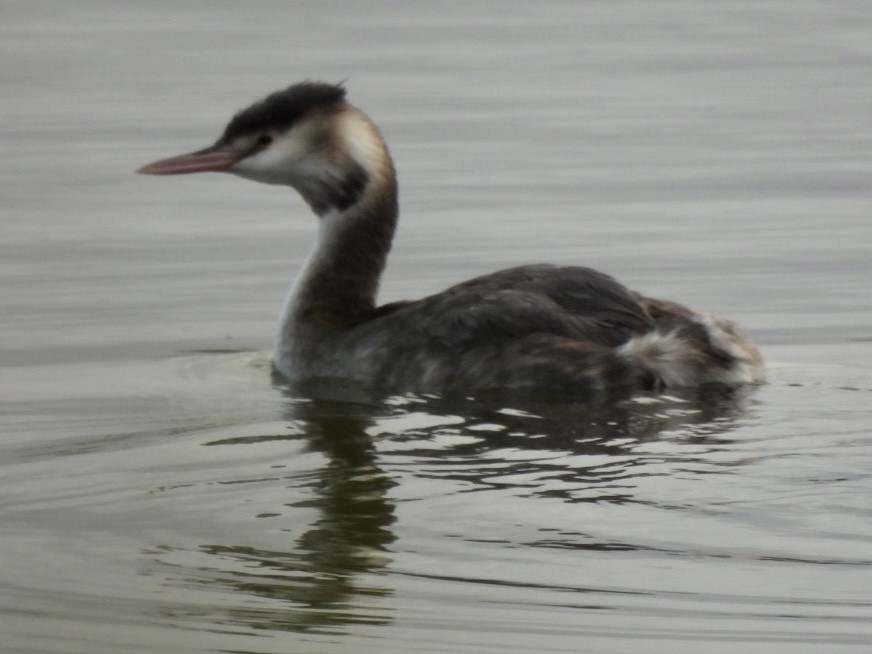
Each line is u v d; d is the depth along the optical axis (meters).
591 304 13.40
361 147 14.73
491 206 21.14
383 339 13.77
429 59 32.53
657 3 39.59
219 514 10.41
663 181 22.52
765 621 8.80
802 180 22.47
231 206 21.78
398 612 9.00
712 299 16.80
